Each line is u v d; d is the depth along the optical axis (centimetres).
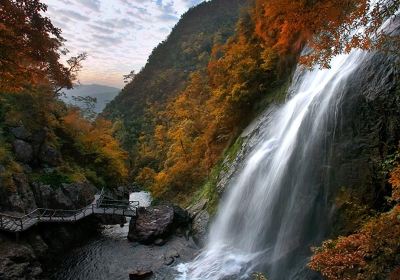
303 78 1883
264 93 2448
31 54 893
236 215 1844
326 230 1233
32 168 2831
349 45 751
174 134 3888
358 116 1234
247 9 3375
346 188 1207
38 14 883
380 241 595
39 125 3052
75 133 3753
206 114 4072
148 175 4862
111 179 4028
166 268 1734
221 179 2236
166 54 19225
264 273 1402
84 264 1950
